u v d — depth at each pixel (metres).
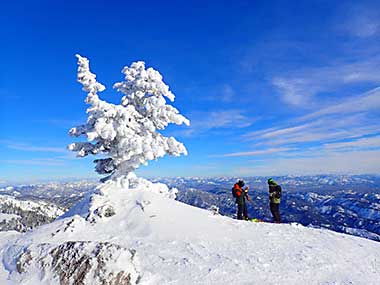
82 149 15.44
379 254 11.07
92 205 13.05
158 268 8.38
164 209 12.77
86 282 7.70
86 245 8.73
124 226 11.66
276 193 16.91
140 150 14.24
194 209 14.07
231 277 8.00
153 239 10.50
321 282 8.09
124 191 14.40
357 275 8.75
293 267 8.89
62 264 8.30
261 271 8.48
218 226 12.52
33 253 9.12
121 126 14.72
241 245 10.69
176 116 16.12
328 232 13.36
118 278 7.70
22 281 8.24
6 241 11.75
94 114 15.33
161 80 16.81
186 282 7.68
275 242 11.30
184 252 9.50
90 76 15.27
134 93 16.81
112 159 16.08
